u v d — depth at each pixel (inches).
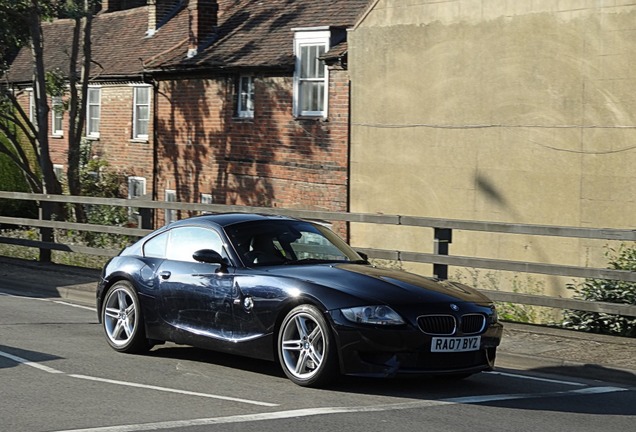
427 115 776.3
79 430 274.4
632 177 657.6
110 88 1165.7
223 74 984.3
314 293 337.1
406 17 789.2
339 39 882.8
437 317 333.1
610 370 386.6
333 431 280.4
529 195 711.1
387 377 324.5
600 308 451.2
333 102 853.2
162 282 392.5
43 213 727.7
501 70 727.7
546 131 701.3
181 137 1044.5
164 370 374.0
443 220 493.7
